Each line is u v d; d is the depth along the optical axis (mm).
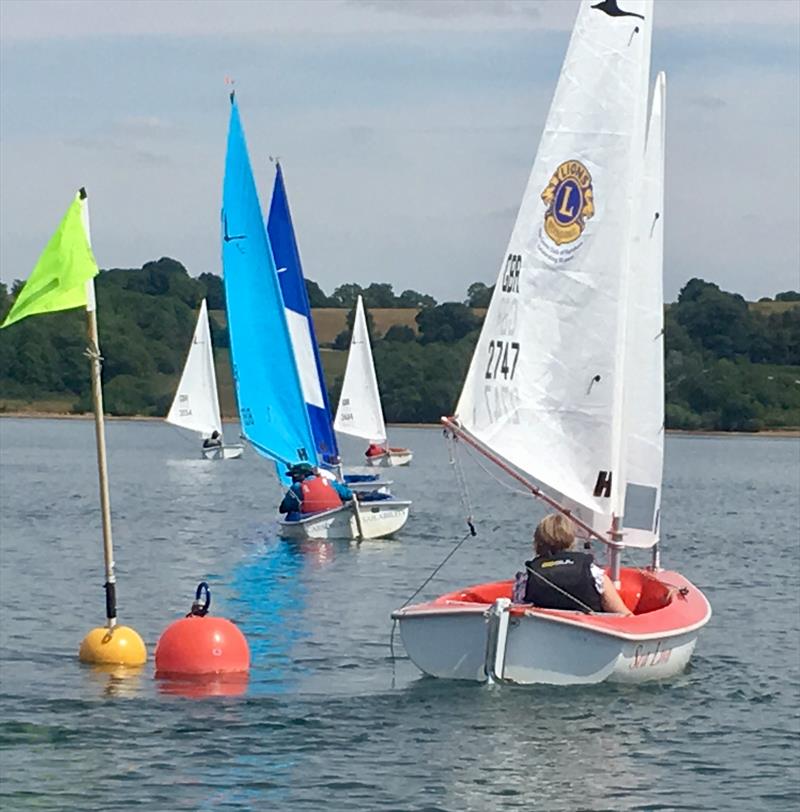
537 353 17922
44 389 146250
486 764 14414
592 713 16188
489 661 16594
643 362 19453
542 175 17938
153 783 13734
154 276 157625
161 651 18172
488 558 33688
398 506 37531
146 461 82125
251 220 38281
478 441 17562
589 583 17047
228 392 149750
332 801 13359
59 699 16688
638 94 17781
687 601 18688
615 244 17781
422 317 146625
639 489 19344
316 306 157750
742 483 72188
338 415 77125
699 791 13844
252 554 33719
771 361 138750
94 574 29438
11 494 54375
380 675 18406
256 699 16828
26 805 13102
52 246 17531
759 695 17656
